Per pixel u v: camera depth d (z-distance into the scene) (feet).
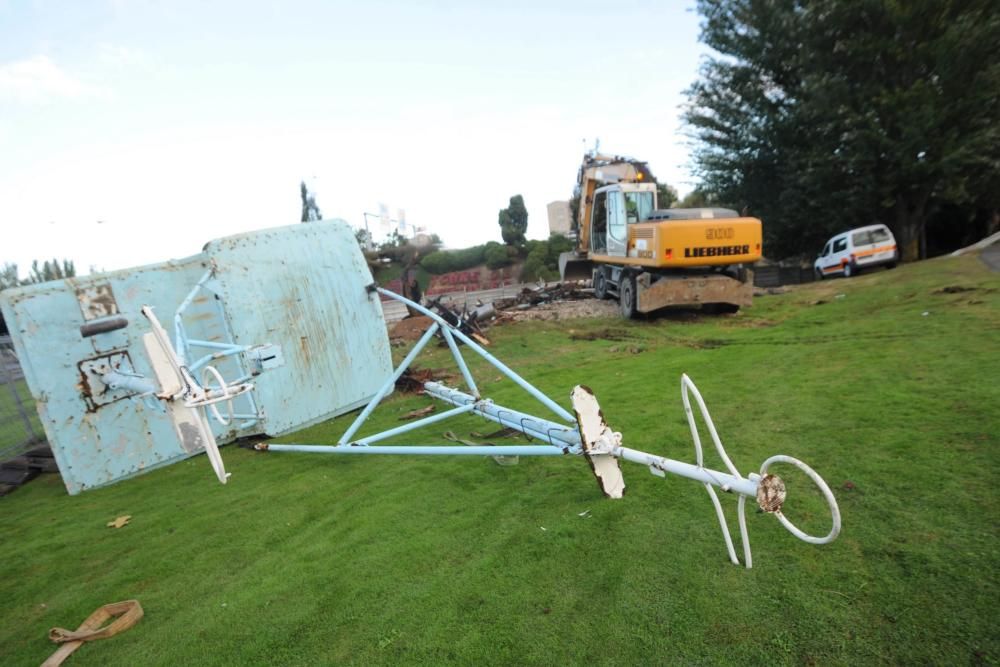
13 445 24.27
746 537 8.53
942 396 15.28
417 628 8.89
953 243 73.56
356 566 10.89
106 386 17.92
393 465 16.28
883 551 9.19
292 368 20.40
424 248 123.24
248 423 19.99
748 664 7.42
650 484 12.85
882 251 55.88
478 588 9.72
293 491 15.20
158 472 18.62
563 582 9.61
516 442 17.20
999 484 10.48
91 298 17.79
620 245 44.65
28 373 16.87
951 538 9.21
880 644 7.43
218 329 20.06
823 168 62.18
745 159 72.18
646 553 10.11
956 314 26.11
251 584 10.72
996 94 53.36
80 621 10.30
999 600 7.78
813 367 20.67
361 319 22.74
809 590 8.57
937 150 56.85
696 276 38.60
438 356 34.76
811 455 13.00
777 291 50.37
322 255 21.63
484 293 95.81
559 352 31.78
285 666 8.40
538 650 8.11
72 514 15.67
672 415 17.28
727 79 72.64
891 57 57.47
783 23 62.90
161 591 10.93
